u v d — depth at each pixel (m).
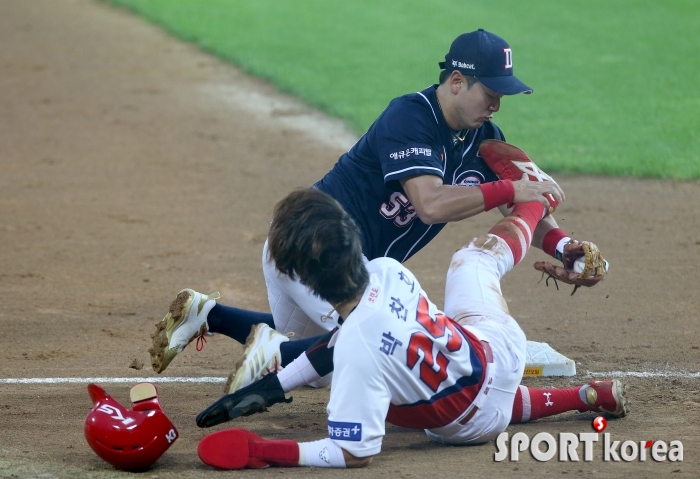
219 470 12.73
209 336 21.64
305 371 12.74
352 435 12.08
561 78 55.59
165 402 16.83
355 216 15.44
